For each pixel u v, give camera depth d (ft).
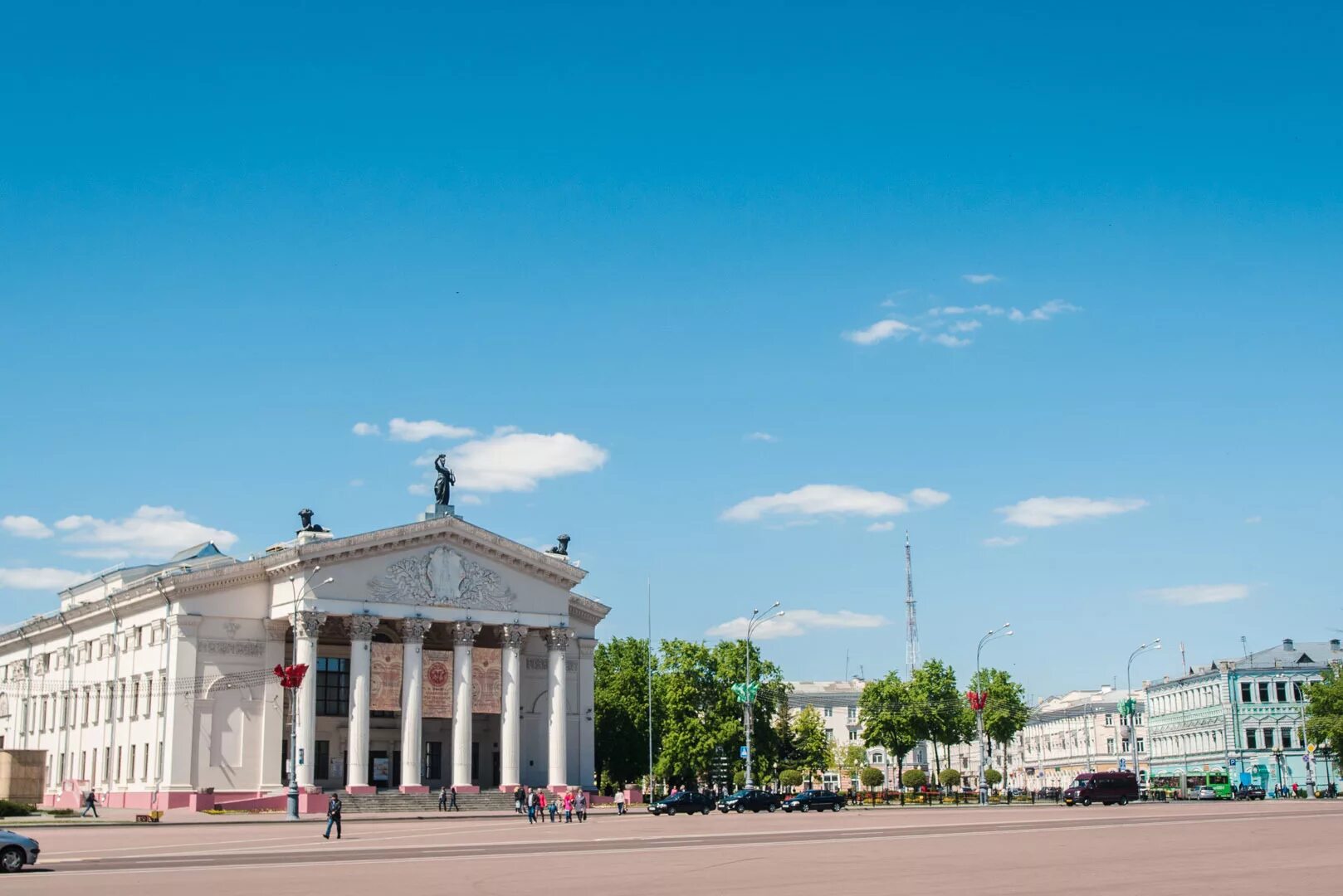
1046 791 419.54
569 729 387.34
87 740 374.84
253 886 108.47
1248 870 112.06
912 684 502.38
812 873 114.52
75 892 104.47
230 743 331.16
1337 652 540.52
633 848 159.02
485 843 178.70
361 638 336.49
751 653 449.48
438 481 361.71
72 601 421.59
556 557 388.37
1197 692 557.33
